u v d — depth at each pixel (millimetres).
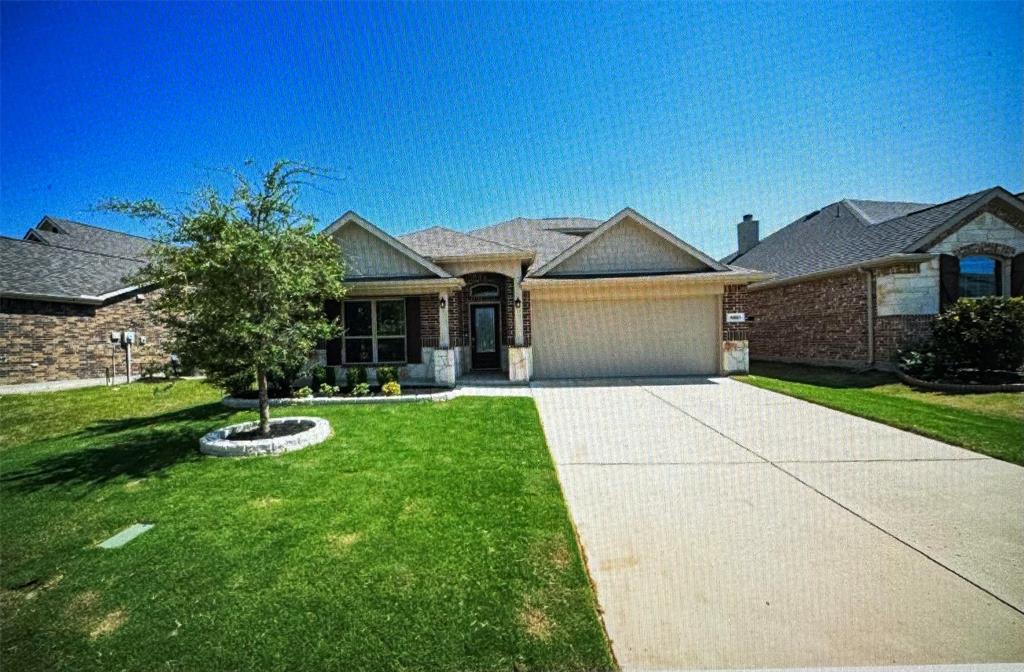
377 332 13492
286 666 2600
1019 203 12117
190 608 3137
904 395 10156
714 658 2598
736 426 7766
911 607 2982
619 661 2590
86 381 16109
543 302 14242
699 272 13945
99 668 2635
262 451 6559
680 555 3664
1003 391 9953
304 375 13195
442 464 5945
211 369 7055
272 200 7281
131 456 6703
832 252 15688
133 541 4086
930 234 12266
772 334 17812
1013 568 3393
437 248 13703
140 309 18625
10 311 14812
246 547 3908
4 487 5523
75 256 19000
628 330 14250
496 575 3393
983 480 5121
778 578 3326
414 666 2568
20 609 3184
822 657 2594
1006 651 2605
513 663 2574
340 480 5438
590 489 5082
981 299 10883
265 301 7148
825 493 4844
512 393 11461
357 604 3107
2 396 12812
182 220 6855
